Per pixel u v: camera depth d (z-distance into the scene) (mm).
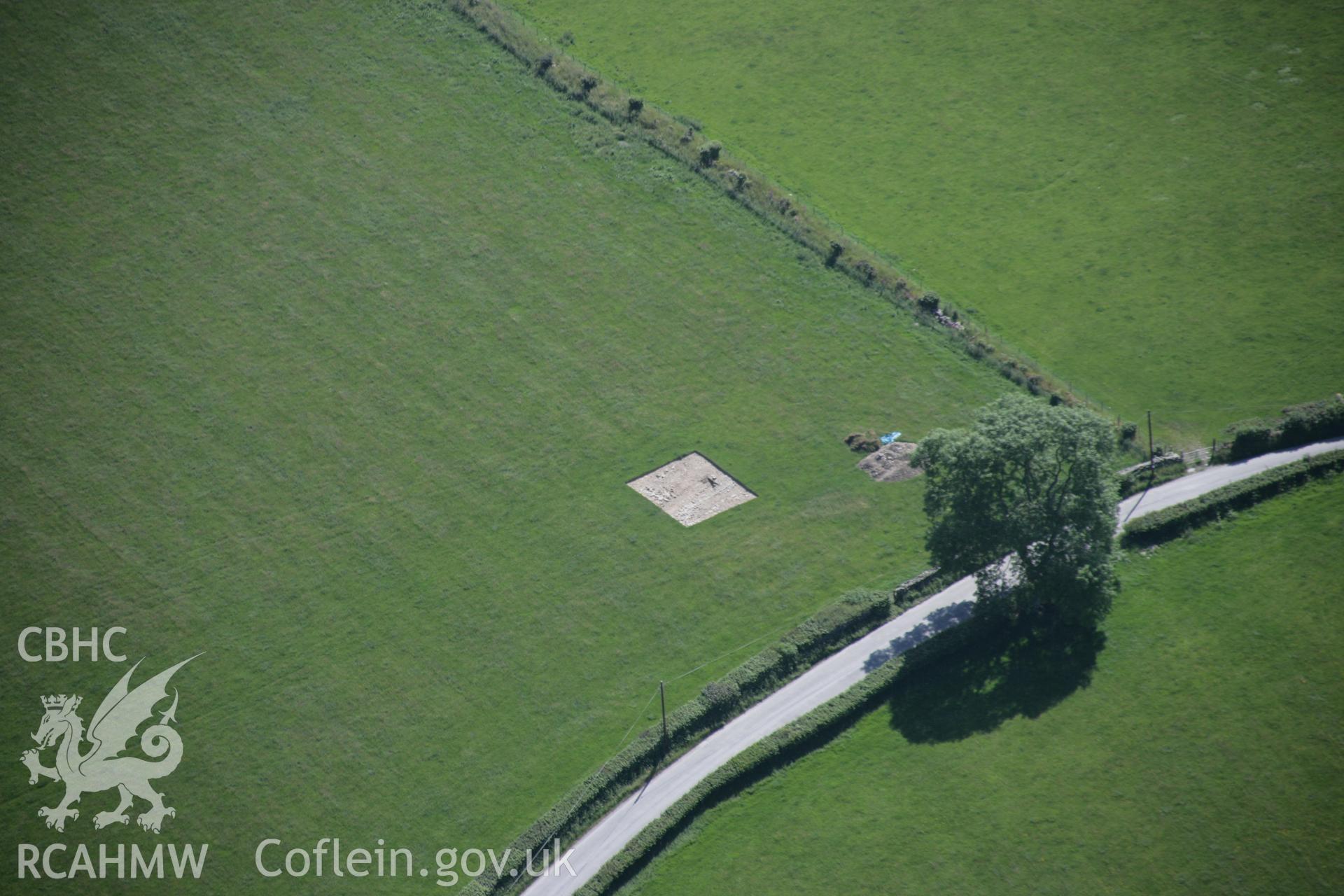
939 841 139000
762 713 149625
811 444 176750
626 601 160875
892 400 181125
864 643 154875
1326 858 135750
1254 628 154250
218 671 154625
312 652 156500
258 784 145000
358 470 174750
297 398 182750
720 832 141125
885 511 169000
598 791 142875
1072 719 147500
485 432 178875
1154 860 136625
